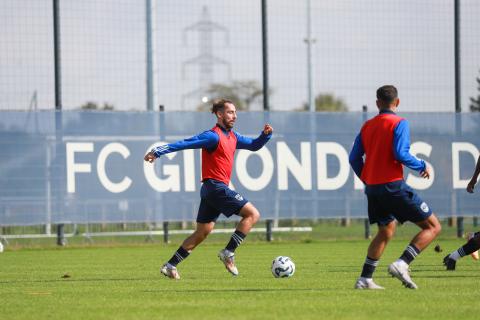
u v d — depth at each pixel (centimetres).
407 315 1998
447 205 6016
